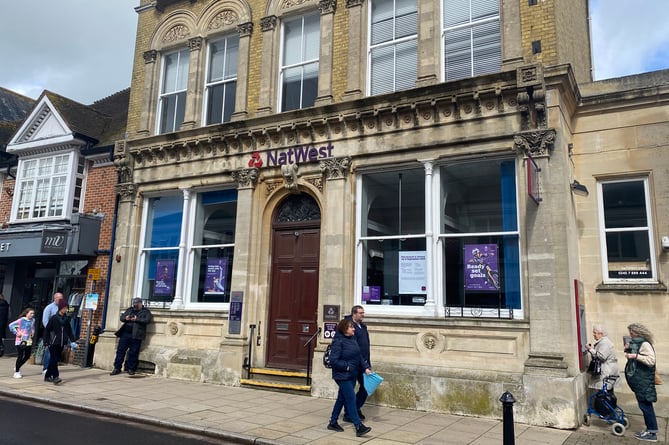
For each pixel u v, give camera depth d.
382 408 9.59
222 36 14.29
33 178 17.45
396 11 11.84
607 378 8.38
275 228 12.38
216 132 13.06
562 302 8.80
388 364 9.92
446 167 10.57
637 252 10.11
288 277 12.02
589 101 10.60
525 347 8.96
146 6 15.55
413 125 10.66
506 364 9.03
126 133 15.09
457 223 10.24
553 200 9.14
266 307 12.06
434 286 10.08
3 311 16.58
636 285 9.80
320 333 10.91
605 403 8.27
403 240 10.70
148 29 15.51
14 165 18.36
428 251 10.24
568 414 8.22
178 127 14.59
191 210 13.63
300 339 11.55
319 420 8.45
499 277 9.62
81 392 10.44
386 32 11.87
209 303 12.88
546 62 9.73
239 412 8.92
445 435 7.66
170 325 12.96
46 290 16.86
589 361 9.75
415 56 11.38
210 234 13.34
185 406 9.31
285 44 13.27
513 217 9.75
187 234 13.51
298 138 12.03
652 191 10.01
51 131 17.23
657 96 10.09
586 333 10.00
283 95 12.98
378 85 11.70
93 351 14.20
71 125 16.47
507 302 9.47
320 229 11.78
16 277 17.38
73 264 15.87
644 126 10.23
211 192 13.57
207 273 13.15
